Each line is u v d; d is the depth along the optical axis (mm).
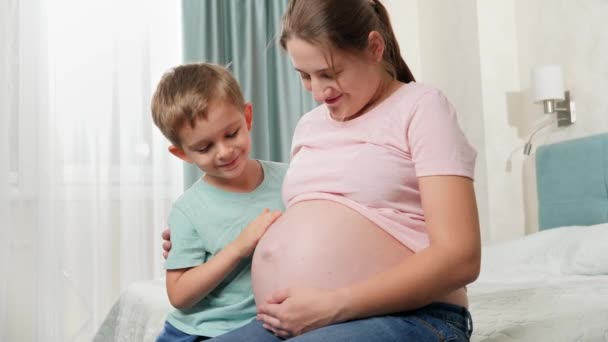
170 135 1172
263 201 1223
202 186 1247
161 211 3248
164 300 1729
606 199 2531
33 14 2965
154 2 3287
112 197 3141
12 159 2906
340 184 970
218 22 3396
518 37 3191
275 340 934
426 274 812
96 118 3131
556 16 2908
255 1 3492
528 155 3121
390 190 938
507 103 3176
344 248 917
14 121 2922
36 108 2951
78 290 3055
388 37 1086
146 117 3229
